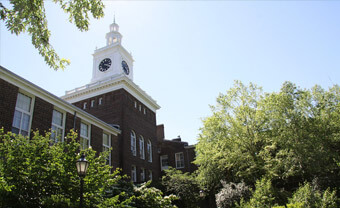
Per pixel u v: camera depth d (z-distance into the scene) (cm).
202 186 2700
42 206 809
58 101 1762
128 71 3938
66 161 896
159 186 2480
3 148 849
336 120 1905
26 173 812
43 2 899
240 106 2377
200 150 2875
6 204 754
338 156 1753
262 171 2059
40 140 905
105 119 3023
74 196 862
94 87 3238
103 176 971
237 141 2252
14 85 1445
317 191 1343
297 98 2050
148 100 3653
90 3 931
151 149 3503
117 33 4009
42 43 923
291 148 1864
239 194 1825
